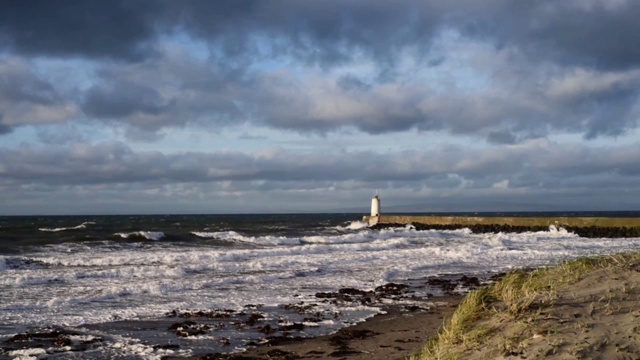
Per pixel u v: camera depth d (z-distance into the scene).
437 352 6.05
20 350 9.90
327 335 11.18
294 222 76.25
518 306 6.21
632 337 5.01
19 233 36.12
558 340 5.12
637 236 43.59
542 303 6.16
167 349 10.11
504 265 23.28
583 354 4.81
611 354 4.81
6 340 10.59
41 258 22.50
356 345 10.27
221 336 11.07
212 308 13.81
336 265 22.38
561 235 42.97
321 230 50.78
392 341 10.54
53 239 32.12
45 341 10.58
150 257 23.42
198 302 14.56
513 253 27.23
